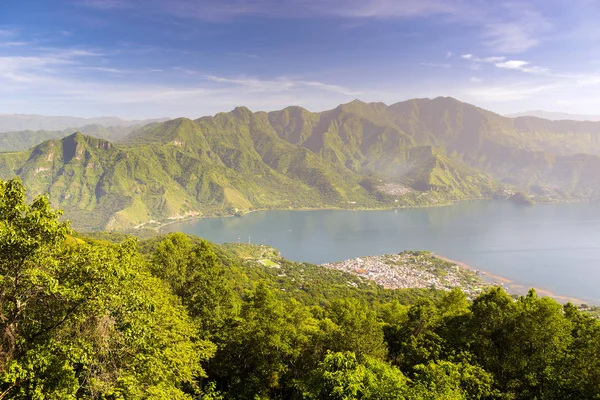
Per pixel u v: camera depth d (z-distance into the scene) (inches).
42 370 675.4
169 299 1492.4
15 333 697.6
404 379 1103.6
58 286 696.4
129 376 812.0
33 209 693.3
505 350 1402.6
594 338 1295.5
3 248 651.5
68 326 750.5
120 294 778.2
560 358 1284.4
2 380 652.7
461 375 1181.1
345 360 1150.3
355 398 1002.1
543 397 1225.4
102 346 783.1
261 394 1405.0
